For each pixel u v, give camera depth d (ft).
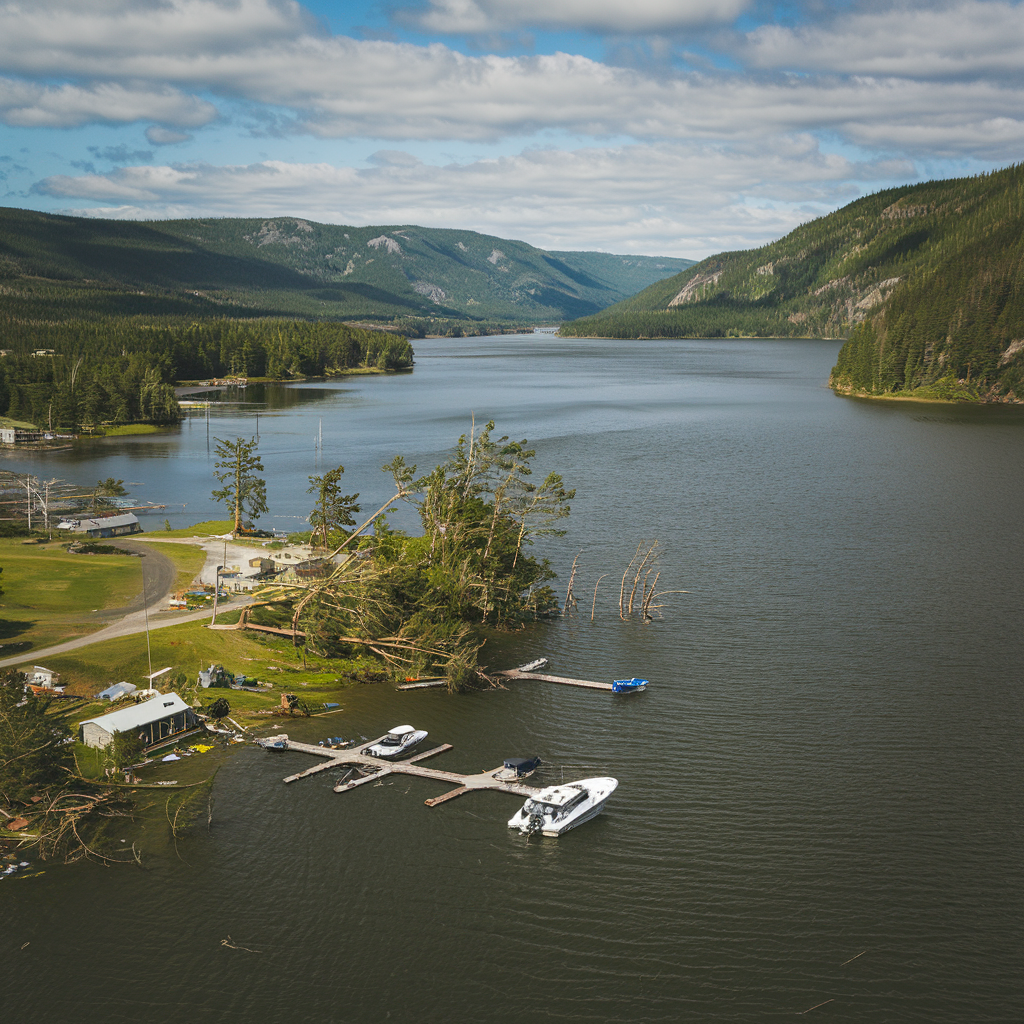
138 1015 156.35
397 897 187.11
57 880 190.70
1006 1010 157.58
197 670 284.41
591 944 173.68
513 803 222.89
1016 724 260.21
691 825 212.64
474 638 323.78
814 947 172.55
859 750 246.47
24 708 217.97
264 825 211.20
